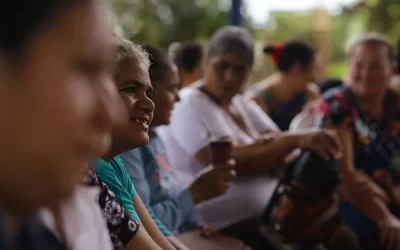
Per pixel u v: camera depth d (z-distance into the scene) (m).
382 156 2.49
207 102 2.20
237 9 3.88
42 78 0.48
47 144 0.48
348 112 2.48
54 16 0.48
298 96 3.45
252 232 2.17
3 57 0.47
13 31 0.47
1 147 0.47
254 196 2.17
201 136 2.12
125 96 1.13
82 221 0.67
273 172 2.30
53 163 0.49
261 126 2.53
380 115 2.53
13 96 0.47
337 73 9.66
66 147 0.49
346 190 2.38
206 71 2.35
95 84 0.53
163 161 1.81
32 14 0.47
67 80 0.49
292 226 2.04
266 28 9.66
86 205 0.69
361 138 2.47
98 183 0.91
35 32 0.47
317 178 2.00
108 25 0.55
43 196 0.50
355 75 2.50
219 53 2.27
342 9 9.47
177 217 1.71
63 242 0.63
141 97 1.16
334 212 2.06
